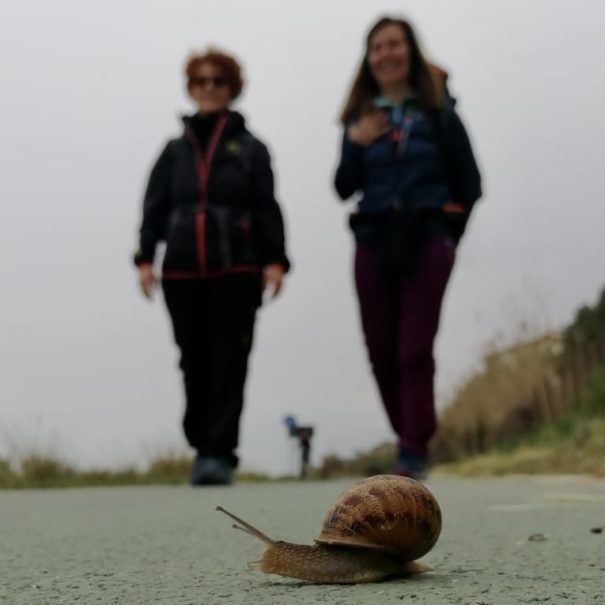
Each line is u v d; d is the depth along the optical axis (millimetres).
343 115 2980
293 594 860
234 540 1405
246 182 3287
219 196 3248
